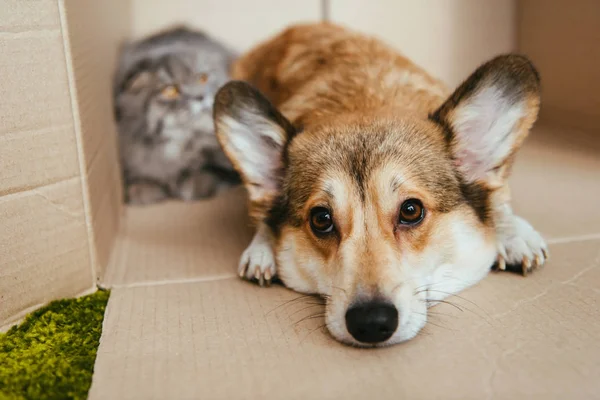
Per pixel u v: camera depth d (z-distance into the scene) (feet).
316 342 1.97
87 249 2.26
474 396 1.74
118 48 3.34
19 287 2.11
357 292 1.91
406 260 2.00
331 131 2.17
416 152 2.08
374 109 2.27
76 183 2.19
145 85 3.13
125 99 3.13
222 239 2.68
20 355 1.95
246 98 2.20
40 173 2.10
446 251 2.08
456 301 2.12
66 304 2.20
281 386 1.80
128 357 1.92
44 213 2.13
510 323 2.00
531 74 2.10
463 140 2.14
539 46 3.70
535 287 2.17
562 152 3.26
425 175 2.06
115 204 2.83
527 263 2.22
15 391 1.79
